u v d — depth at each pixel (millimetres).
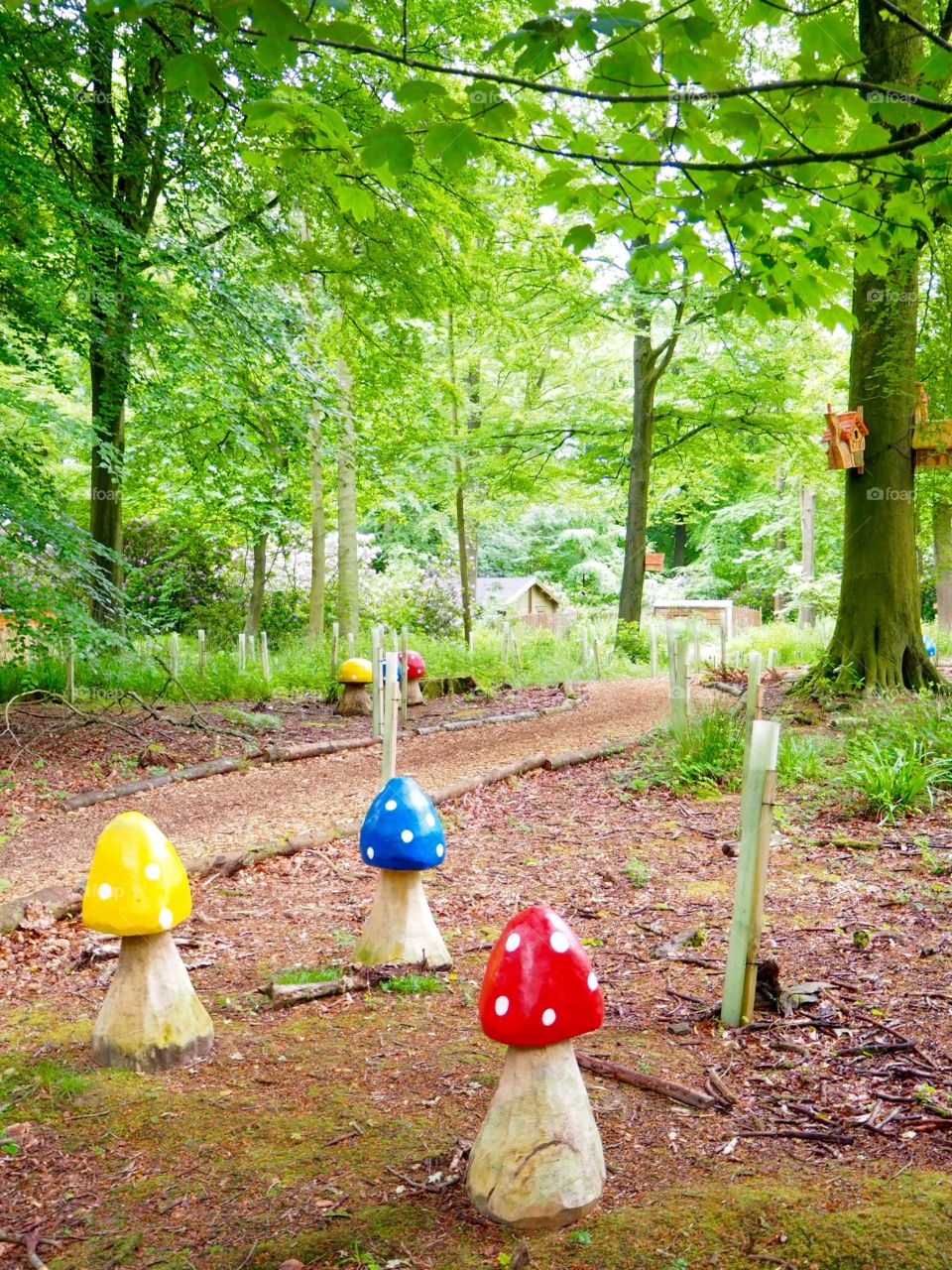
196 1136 3316
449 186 11680
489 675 17562
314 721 13203
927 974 4379
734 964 4039
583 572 44625
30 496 10375
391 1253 2652
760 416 20875
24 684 12422
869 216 3668
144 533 24375
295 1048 4008
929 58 2986
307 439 13367
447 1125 3326
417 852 4727
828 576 29969
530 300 19000
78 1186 3061
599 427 22188
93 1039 3914
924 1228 2578
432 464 22062
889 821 6824
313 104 3152
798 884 5797
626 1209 2789
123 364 12289
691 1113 3344
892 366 10406
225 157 12281
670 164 3262
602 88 2998
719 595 45719
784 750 8359
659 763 9039
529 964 2844
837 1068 3605
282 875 6645
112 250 11539
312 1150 3203
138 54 10898
